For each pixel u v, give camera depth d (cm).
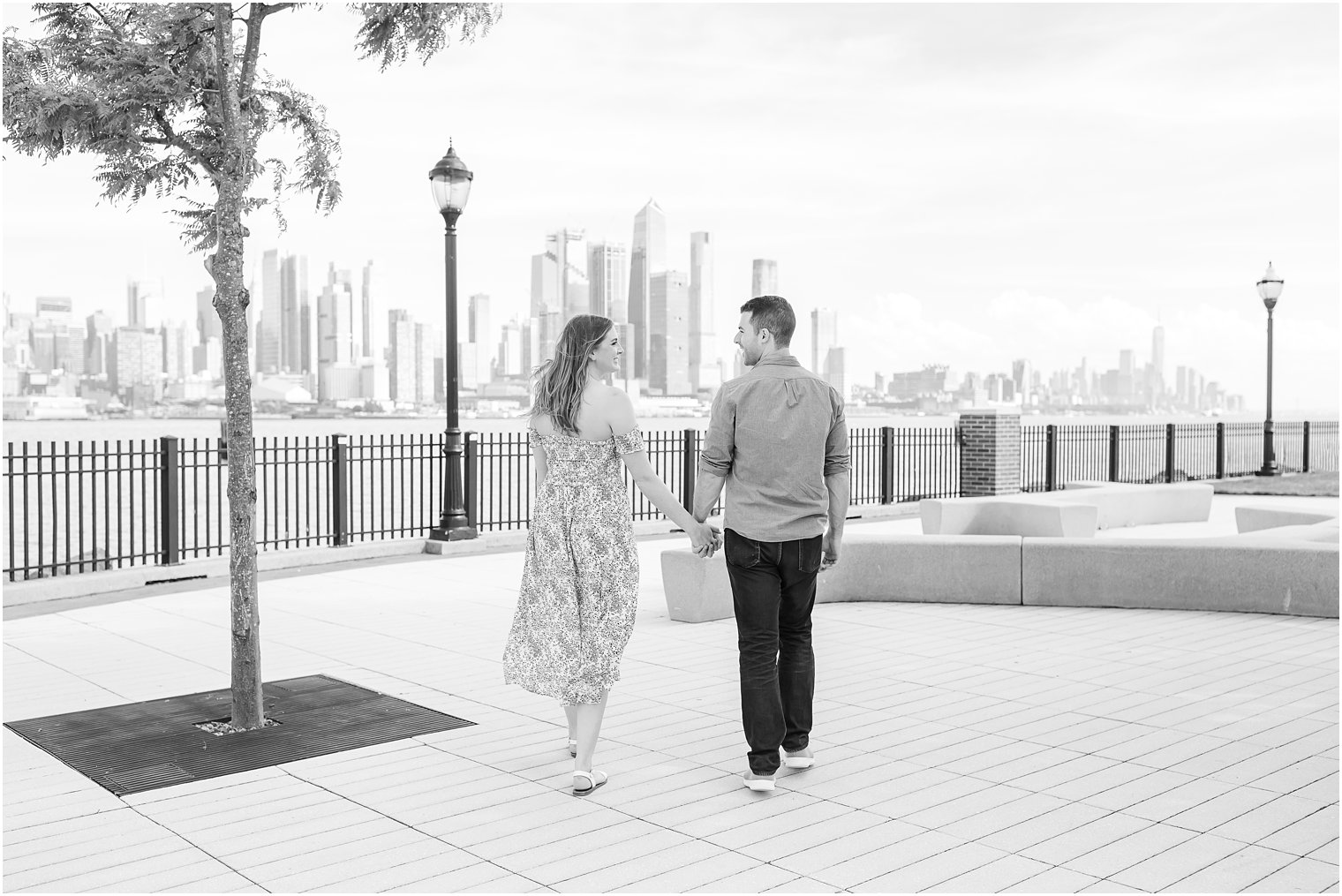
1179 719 530
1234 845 367
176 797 420
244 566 515
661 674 633
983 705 558
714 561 802
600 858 356
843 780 438
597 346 442
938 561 884
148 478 3422
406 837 377
